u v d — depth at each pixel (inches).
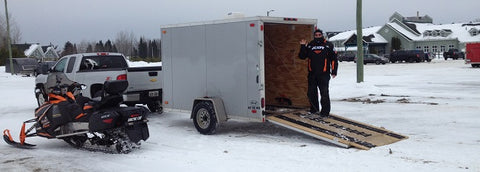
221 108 356.5
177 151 307.1
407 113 462.0
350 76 1122.7
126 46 3029.0
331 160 268.7
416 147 297.6
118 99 302.8
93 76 466.6
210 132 358.9
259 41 326.6
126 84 305.1
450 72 1171.9
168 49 401.4
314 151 293.4
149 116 489.7
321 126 329.4
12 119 493.0
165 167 265.1
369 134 321.4
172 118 472.4
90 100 316.5
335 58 354.0
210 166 263.9
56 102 317.7
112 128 297.0
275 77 416.8
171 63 399.2
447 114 445.4
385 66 1747.0
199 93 376.2
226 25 349.4
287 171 248.1
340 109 507.5
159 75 482.9
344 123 344.2
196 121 372.2
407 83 855.1
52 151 319.3
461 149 289.4
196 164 269.7
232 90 350.0
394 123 402.6
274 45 412.8
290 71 403.2
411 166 250.1
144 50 3112.7
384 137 319.6
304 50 358.9
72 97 319.3
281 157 280.7
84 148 323.0
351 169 247.8
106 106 302.2
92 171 261.9
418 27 3191.4
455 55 2308.1
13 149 329.4
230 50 348.2
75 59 485.4
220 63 356.8
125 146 300.7
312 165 258.8
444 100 567.8
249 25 332.8
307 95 372.2
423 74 1125.1
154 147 322.0
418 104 531.5
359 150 291.1
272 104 421.7
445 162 256.5
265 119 335.3
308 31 379.9
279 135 354.9
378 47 3186.5
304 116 357.7
